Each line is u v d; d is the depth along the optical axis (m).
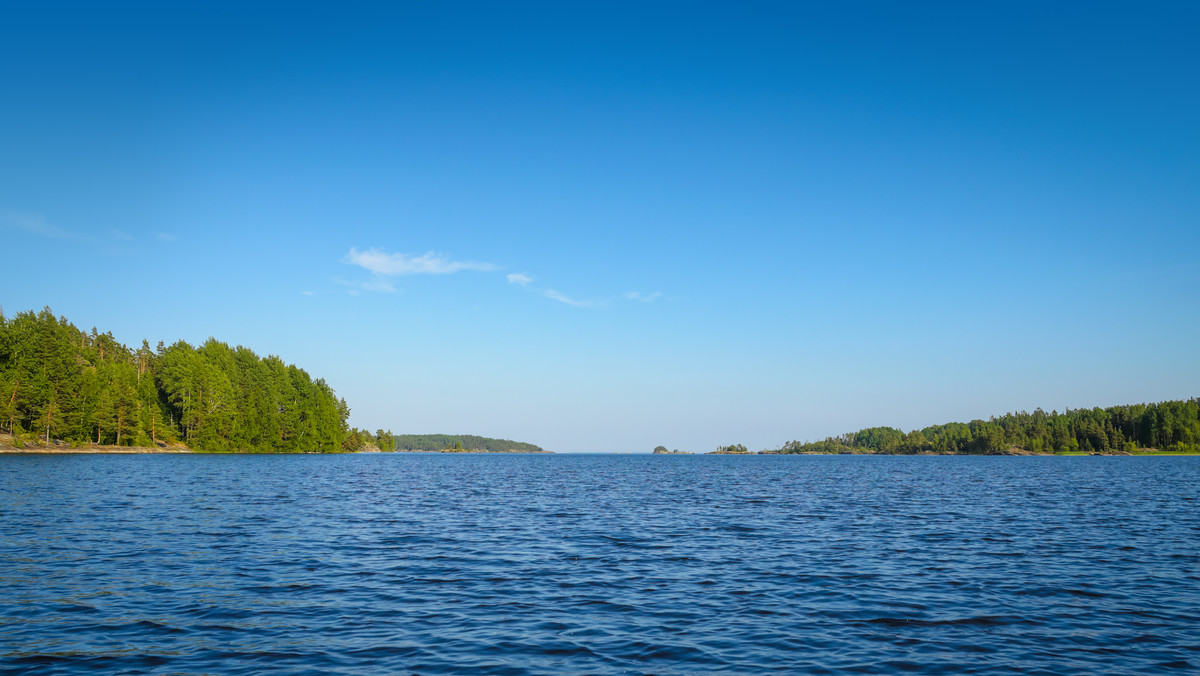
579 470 118.88
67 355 122.19
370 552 24.47
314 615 15.93
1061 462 175.12
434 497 49.72
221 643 13.71
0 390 108.25
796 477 90.69
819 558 24.09
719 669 12.60
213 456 129.38
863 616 16.31
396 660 12.90
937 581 20.20
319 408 174.00
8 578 18.84
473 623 15.47
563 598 17.91
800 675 12.29
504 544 26.88
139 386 136.62
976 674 12.42
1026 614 16.50
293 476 72.12
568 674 12.25
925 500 49.38
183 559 22.27
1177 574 21.27
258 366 159.62
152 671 12.05
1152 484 70.00
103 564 21.06
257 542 26.12
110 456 110.50
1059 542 27.92
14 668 12.02
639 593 18.56
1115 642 14.32
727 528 32.41
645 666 12.73
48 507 35.44
